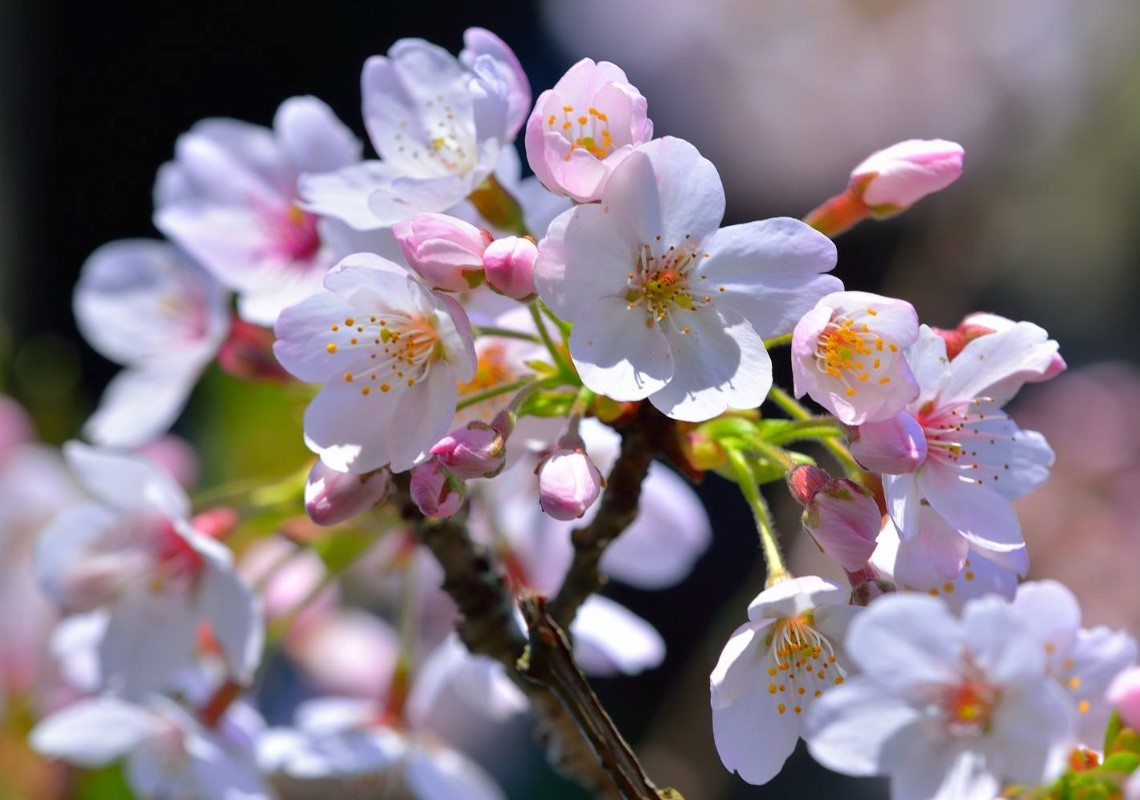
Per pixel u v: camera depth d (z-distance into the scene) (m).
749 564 0.93
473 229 0.38
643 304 0.38
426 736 0.48
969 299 0.81
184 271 0.50
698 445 0.40
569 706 0.38
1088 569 0.78
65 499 0.58
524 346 0.41
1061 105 0.94
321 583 0.46
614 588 0.93
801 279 0.38
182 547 0.45
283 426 0.58
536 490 0.46
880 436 0.38
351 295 0.39
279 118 0.46
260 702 0.62
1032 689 0.35
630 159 0.38
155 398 0.49
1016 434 0.40
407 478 0.40
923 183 0.41
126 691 0.44
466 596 0.41
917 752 0.36
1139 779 0.35
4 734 0.53
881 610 0.35
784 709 0.38
